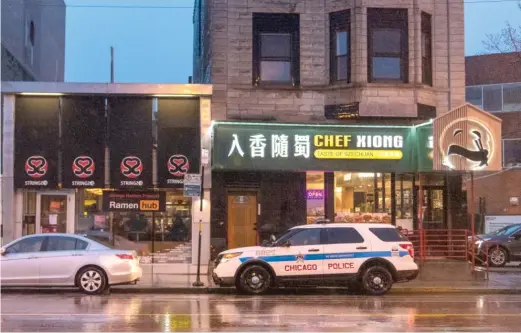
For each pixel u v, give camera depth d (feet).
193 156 67.05
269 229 67.26
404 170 65.67
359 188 68.80
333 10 68.59
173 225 67.82
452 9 70.38
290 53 69.21
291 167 65.36
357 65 66.49
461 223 69.41
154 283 56.44
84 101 67.21
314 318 38.24
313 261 51.70
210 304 45.42
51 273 50.37
